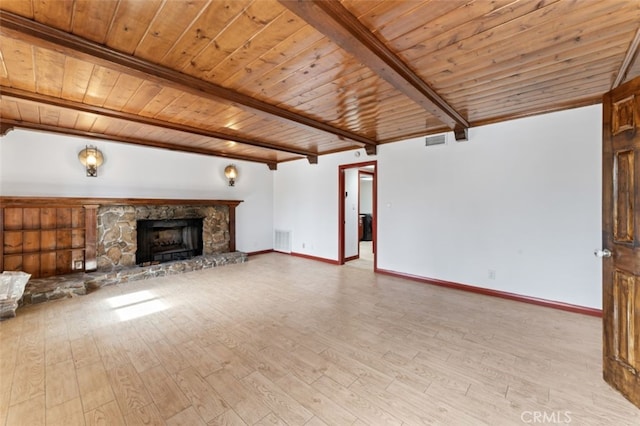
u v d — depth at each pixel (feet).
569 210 10.61
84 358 7.49
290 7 4.73
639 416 5.48
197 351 7.88
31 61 6.82
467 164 12.99
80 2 4.85
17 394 6.07
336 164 18.78
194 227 18.71
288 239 22.24
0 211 11.87
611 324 6.34
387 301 11.88
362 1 4.87
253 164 22.07
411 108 10.60
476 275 12.88
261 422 5.36
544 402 5.88
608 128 6.42
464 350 7.94
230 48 6.38
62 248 13.47
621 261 6.06
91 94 8.86
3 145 12.26
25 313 10.43
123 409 5.68
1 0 4.73
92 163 14.30
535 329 9.21
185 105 9.95
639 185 5.61
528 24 5.55
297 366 7.17
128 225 15.42
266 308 11.09
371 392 6.20
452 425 5.28
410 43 6.18
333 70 7.51
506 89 8.85
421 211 14.61
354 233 21.04
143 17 5.26
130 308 11.02
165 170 17.30
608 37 6.00
